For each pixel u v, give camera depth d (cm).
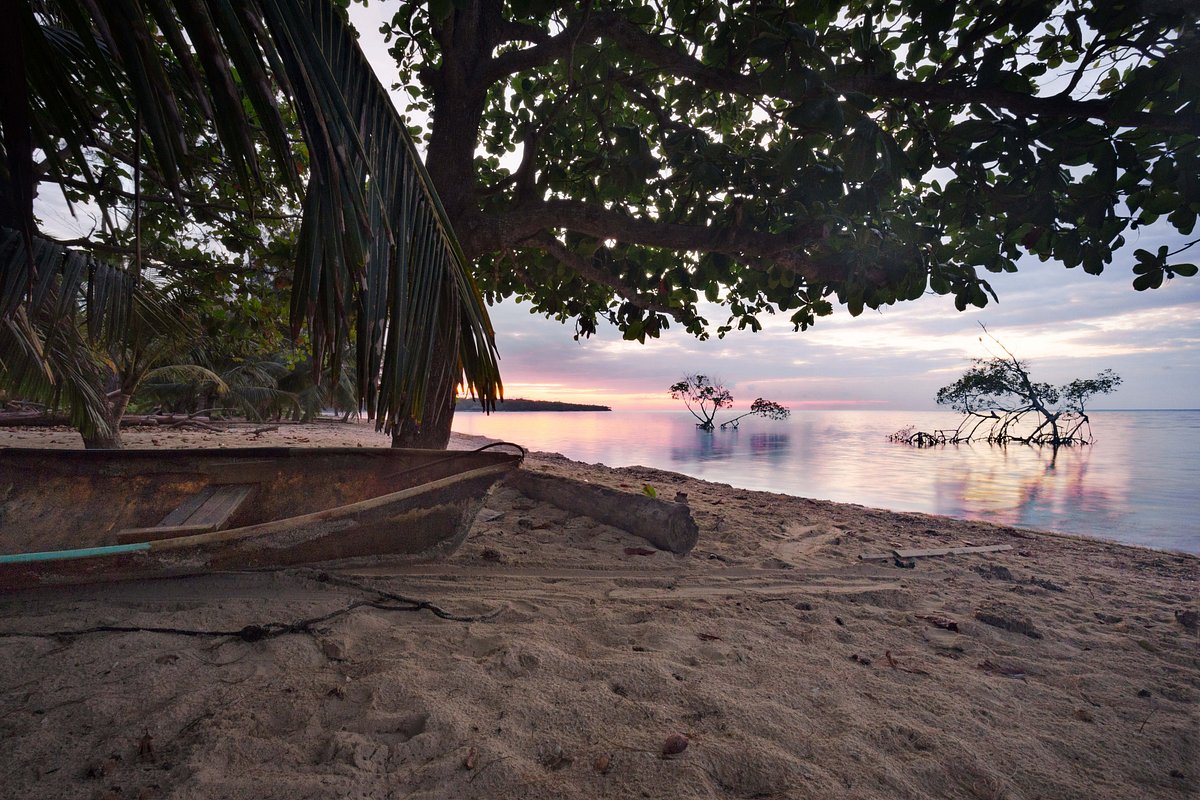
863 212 458
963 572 490
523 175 599
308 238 219
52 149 222
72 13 170
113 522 375
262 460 427
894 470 1670
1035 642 327
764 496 891
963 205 467
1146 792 187
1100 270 435
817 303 686
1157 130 395
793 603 374
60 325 647
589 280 718
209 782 164
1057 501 1107
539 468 998
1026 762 201
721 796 173
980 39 397
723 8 447
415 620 306
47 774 167
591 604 350
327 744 187
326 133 202
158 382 2158
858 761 192
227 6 166
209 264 666
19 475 365
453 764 179
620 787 173
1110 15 351
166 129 160
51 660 231
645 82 579
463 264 353
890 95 437
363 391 271
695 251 588
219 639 259
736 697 231
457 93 552
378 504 343
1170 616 382
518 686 230
